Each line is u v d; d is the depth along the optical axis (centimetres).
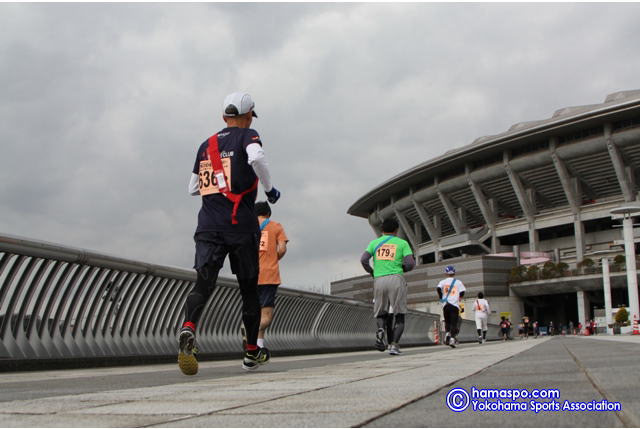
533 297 9431
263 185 500
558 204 9650
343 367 579
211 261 488
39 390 354
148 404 262
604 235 9238
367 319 2038
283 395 290
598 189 9081
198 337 1064
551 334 9650
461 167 10250
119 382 418
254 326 548
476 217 10706
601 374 340
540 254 9381
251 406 247
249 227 497
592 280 8369
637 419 182
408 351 1345
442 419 199
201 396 294
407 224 11981
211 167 498
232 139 499
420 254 11706
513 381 320
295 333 1519
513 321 9119
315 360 876
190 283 983
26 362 641
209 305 1094
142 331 880
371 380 371
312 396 281
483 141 9619
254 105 525
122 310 841
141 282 868
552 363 468
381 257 1026
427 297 9931
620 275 7981
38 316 692
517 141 9119
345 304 1788
